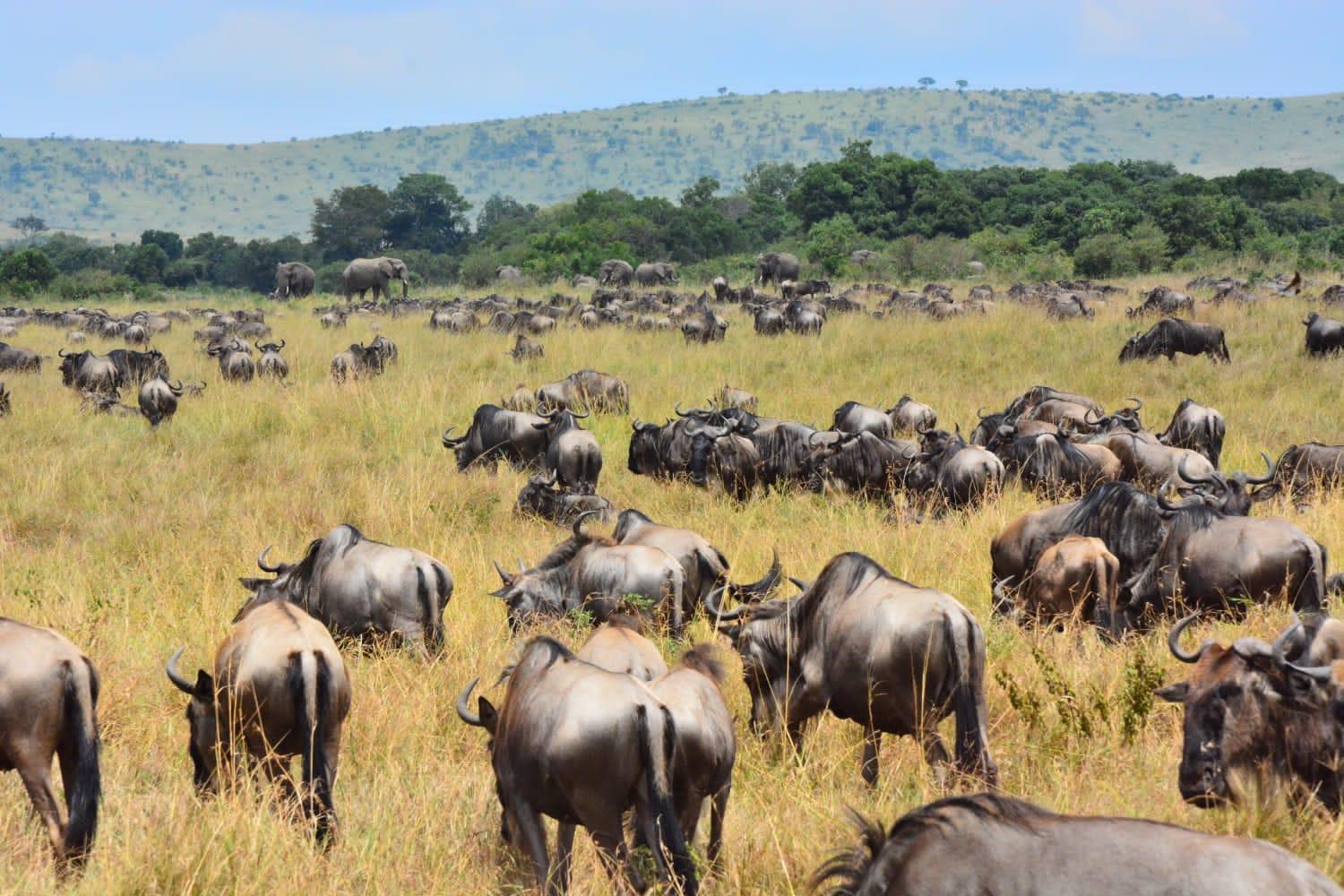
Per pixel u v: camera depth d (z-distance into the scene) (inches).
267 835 870.4
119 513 2071.9
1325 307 4247.0
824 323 4306.1
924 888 550.0
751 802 979.9
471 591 1593.3
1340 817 781.3
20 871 856.3
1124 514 1433.3
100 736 1134.4
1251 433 2596.0
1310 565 1323.8
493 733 887.1
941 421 2768.2
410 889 850.1
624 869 774.5
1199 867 503.2
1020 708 1081.4
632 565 1290.6
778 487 2191.2
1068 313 4281.5
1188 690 823.7
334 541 1349.7
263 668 959.0
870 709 989.2
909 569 1617.9
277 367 3543.3
